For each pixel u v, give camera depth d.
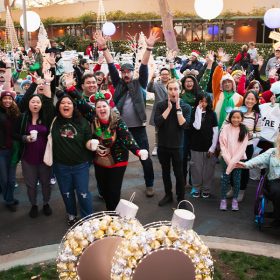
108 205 5.25
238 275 4.06
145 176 6.28
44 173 5.53
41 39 15.04
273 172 5.07
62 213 5.75
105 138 4.90
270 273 4.12
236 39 29.98
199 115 5.96
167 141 5.68
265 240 4.99
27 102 5.79
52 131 4.98
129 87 6.01
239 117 5.67
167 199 6.05
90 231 2.91
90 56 21.39
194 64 11.21
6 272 4.16
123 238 2.90
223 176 5.81
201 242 2.79
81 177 5.05
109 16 36.03
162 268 2.65
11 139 5.56
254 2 27.91
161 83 7.48
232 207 5.88
